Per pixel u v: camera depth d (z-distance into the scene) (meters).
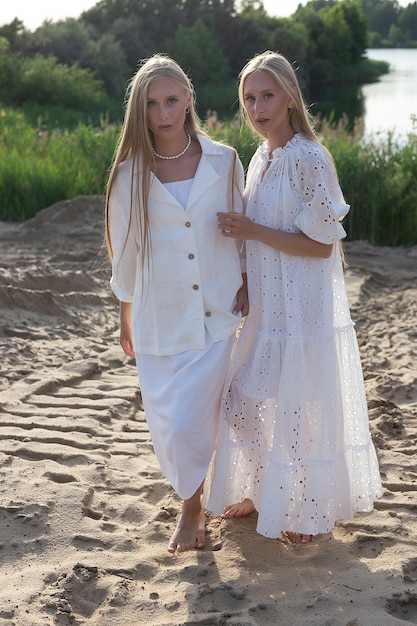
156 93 3.38
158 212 3.47
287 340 3.48
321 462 3.47
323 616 3.03
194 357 3.49
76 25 50.88
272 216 3.52
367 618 2.99
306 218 3.40
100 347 6.51
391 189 11.67
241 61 66.12
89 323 7.19
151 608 3.13
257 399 3.54
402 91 61.44
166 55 3.52
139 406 5.38
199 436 3.45
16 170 13.14
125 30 57.66
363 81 78.56
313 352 3.49
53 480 4.12
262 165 3.60
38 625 2.94
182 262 3.48
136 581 3.33
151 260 3.51
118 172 3.52
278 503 3.44
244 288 3.68
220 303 3.55
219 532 3.71
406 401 5.44
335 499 3.54
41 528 3.66
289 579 3.31
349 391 3.61
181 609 3.11
